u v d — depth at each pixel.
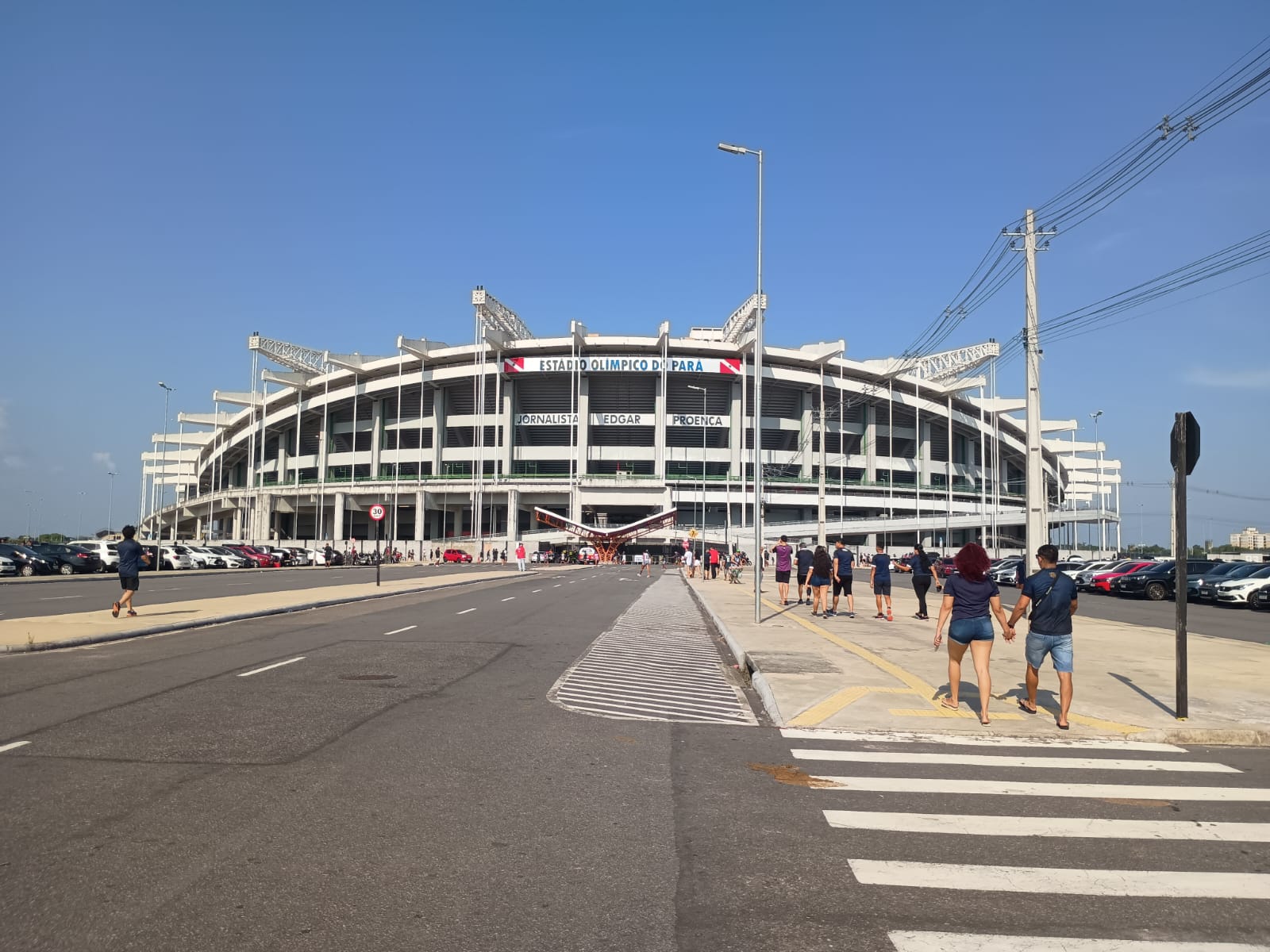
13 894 4.64
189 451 164.88
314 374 117.81
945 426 116.38
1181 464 10.22
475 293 93.94
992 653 16.11
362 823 5.93
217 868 5.06
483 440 100.00
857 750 8.53
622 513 101.06
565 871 5.13
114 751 7.78
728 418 98.56
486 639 17.39
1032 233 25.70
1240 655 15.84
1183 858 5.55
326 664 13.51
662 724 9.64
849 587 24.75
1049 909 4.72
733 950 4.16
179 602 25.11
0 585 36.47
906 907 4.72
